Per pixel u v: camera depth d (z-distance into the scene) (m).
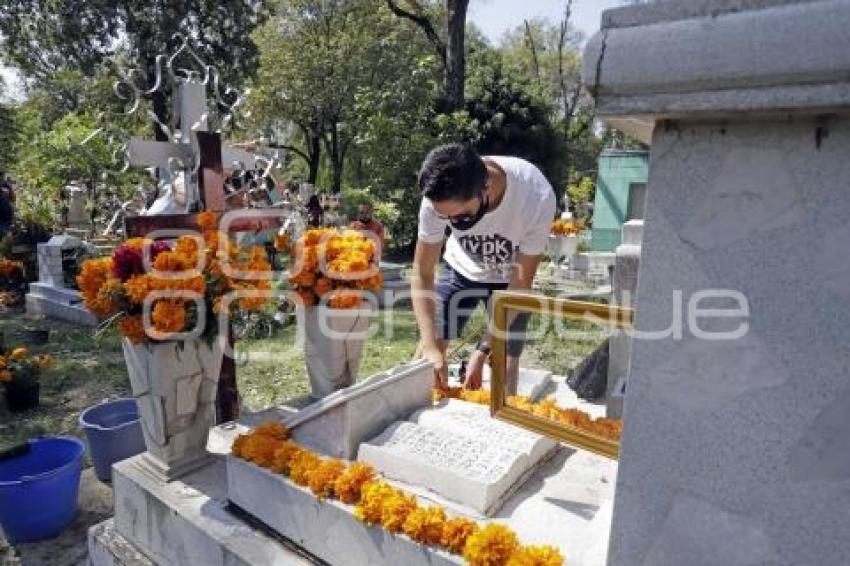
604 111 0.92
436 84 13.76
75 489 2.63
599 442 1.50
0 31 14.56
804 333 0.86
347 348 2.63
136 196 2.87
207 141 2.50
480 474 1.60
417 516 1.47
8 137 16.48
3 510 2.44
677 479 1.00
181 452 2.23
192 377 2.19
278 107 15.52
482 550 1.37
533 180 2.34
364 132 13.05
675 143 0.93
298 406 2.82
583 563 1.34
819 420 0.87
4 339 5.80
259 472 1.86
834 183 0.82
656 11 0.84
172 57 2.66
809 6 0.72
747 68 0.77
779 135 0.85
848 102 0.72
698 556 1.00
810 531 0.90
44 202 9.23
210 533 1.87
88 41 14.23
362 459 1.79
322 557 1.71
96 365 5.12
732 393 0.93
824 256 0.84
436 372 2.31
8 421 3.97
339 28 15.94
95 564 2.33
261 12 15.89
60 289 7.03
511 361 2.49
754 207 0.88
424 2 15.77
